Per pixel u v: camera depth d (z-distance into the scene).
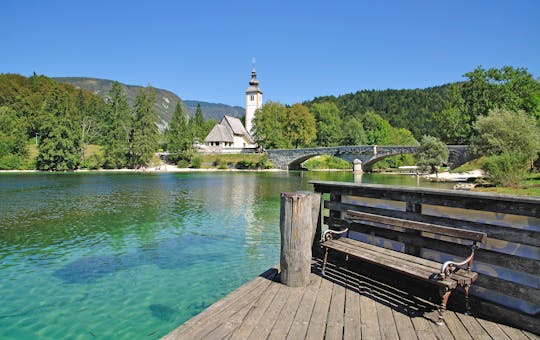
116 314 7.29
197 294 8.37
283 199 6.25
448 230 5.31
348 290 6.06
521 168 29.88
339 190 7.66
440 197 5.82
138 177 52.78
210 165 82.38
